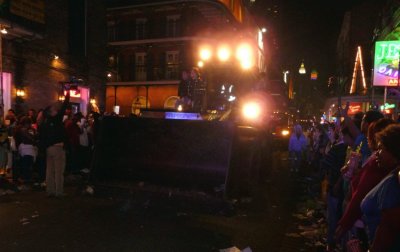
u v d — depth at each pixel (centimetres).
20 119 951
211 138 729
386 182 225
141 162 770
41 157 926
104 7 1955
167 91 2988
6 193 773
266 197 832
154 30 2992
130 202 718
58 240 498
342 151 461
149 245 489
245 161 819
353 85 3180
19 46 1413
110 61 3155
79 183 903
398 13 2080
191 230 562
